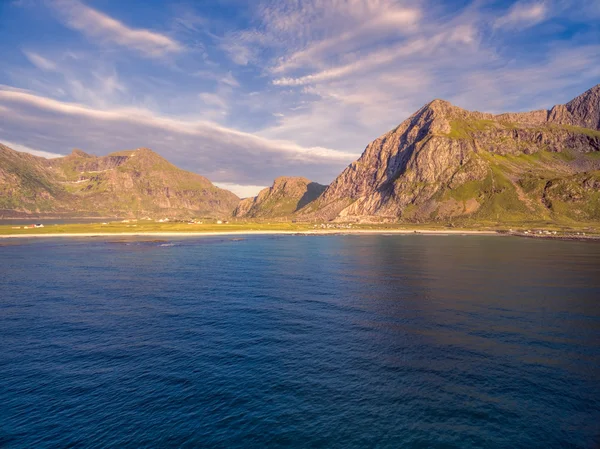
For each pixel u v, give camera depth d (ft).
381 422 82.99
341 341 131.13
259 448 74.28
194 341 131.34
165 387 98.22
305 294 205.05
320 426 81.61
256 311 169.68
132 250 460.96
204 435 78.59
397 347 125.39
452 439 77.20
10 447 74.95
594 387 98.22
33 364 112.37
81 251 443.32
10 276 264.31
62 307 177.37
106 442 76.54
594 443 76.13
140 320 156.04
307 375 104.99
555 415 85.87
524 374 105.60
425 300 190.39
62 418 84.89
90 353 120.78
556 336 135.95
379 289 218.18
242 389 97.14
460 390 96.73
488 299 192.65
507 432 79.51
